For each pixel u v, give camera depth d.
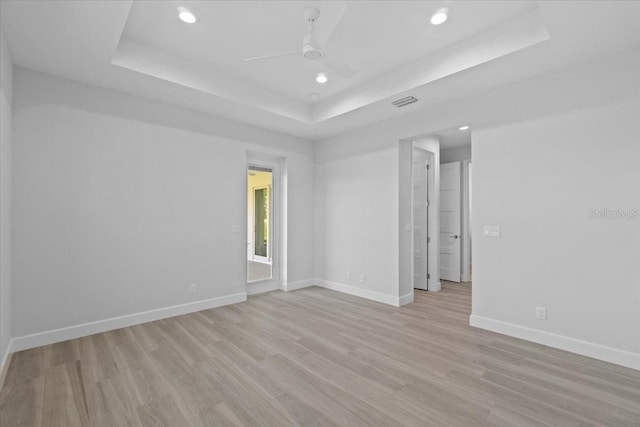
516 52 2.55
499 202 3.21
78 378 2.32
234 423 1.83
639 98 2.46
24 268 2.83
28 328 2.84
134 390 2.16
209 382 2.27
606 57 2.61
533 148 2.99
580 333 2.71
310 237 5.47
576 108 2.76
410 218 4.53
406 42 2.90
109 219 3.33
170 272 3.77
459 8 2.42
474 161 3.40
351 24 2.63
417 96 3.49
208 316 3.78
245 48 3.06
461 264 6.07
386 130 4.38
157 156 3.68
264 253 5.05
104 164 3.30
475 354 2.71
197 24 2.66
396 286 4.25
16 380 2.29
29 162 2.87
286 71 3.52
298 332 3.25
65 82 3.08
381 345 2.92
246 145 4.54
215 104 3.76
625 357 2.49
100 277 3.26
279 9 2.46
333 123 4.50
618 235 2.54
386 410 1.94
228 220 4.33
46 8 2.06
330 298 4.62
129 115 3.47
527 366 2.49
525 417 1.87
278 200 5.21
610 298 2.57
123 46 2.87
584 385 2.21
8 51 2.53
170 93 3.43
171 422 1.84
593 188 2.66
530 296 3.00
